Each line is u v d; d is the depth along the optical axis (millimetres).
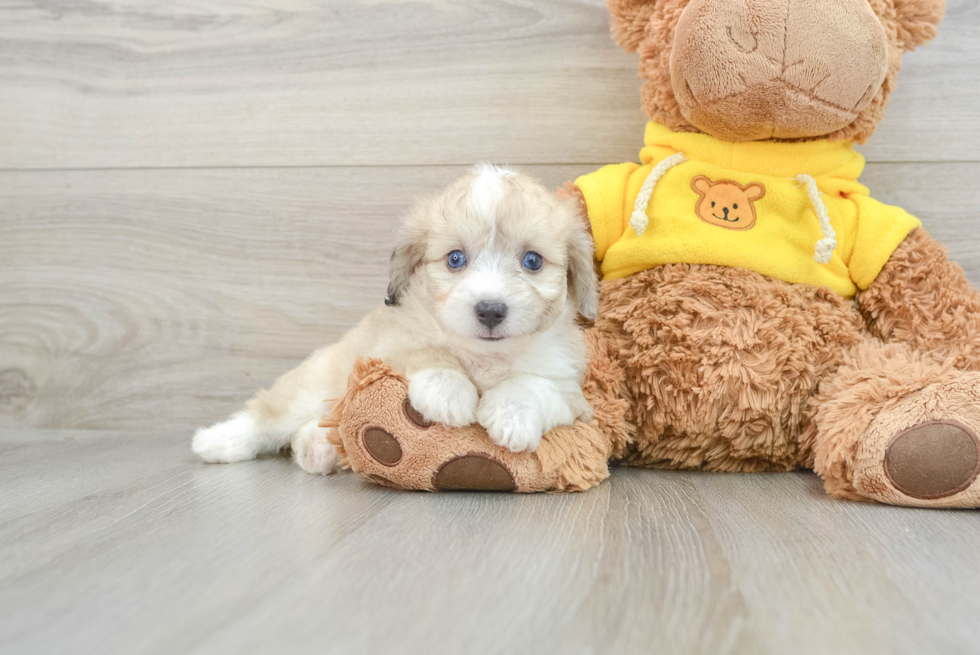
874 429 622
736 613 482
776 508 613
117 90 862
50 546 551
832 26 666
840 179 731
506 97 827
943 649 459
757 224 716
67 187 871
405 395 639
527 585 504
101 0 856
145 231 867
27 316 880
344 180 846
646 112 760
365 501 626
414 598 492
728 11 670
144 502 626
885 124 796
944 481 604
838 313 705
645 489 659
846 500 632
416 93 835
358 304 852
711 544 550
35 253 877
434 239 661
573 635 466
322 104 844
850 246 723
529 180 696
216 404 868
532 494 644
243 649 457
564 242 674
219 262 862
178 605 489
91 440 838
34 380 883
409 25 831
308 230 852
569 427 659
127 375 875
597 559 530
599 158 822
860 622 476
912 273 709
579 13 814
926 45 787
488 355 662
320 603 489
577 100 821
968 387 617
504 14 822
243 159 854
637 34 740
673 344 704
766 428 700
